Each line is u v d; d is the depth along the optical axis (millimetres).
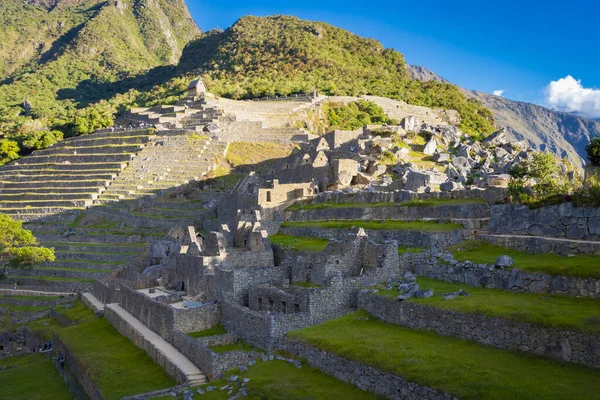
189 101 192250
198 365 42188
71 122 191875
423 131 110688
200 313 48969
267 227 71875
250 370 37844
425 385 29078
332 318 43750
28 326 78500
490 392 26875
